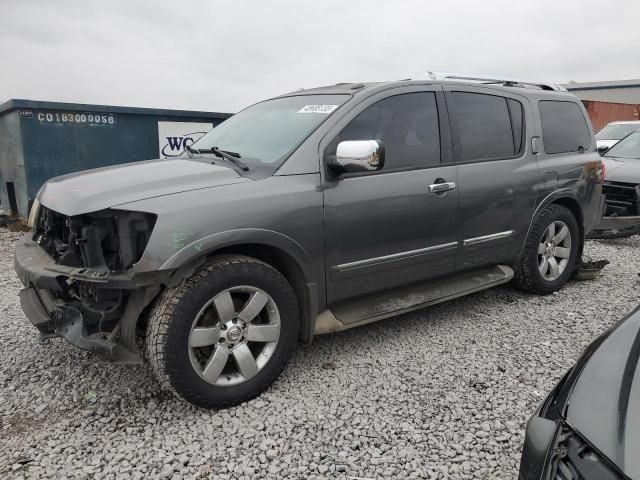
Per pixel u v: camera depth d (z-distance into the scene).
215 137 4.14
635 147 8.58
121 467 2.54
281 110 3.97
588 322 4.35
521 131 4.64
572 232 5.07
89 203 2.82
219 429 2.86
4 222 9.02
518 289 5.16
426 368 3.54
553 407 1.86
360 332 4.16
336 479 2.46
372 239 3.55
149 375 3.45
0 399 3.17
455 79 4.41
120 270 2.79
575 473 1.55
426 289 4.07
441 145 4.00
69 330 2.93
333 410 3.02
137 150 8.94
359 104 3.60
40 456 2.62
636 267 6.18
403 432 2.81
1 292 5.25
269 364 3.15
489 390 3.24
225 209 2.92
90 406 3.09
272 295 3.11
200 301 2.84
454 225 4.02
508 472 2.50
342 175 3.41
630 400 1.66
